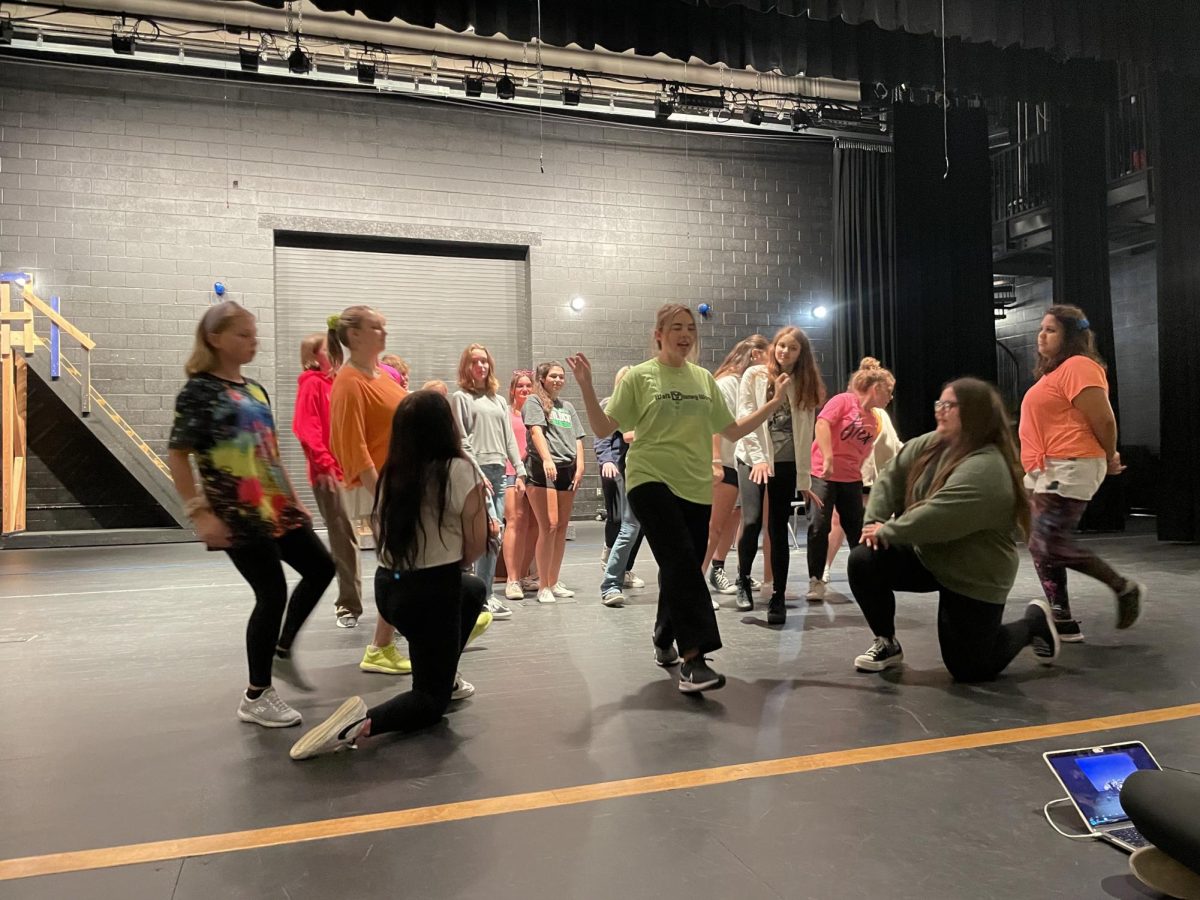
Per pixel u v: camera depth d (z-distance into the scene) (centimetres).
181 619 438
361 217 934
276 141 909
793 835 180
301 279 938
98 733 252
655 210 1038
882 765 220
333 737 228
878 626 314
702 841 177
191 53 799
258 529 246
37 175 841
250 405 248
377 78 867
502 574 516
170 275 878
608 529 520
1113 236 1030
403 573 243
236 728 256
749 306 1068
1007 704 272
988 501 275
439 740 242
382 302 964
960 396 290
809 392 396
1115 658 330
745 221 1070
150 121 873
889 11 632
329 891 158
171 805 198
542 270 998
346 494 366
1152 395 1062
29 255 839
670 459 290
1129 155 977
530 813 192
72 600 499
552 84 925
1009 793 202
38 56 839
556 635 384
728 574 559
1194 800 146
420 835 181
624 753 230
